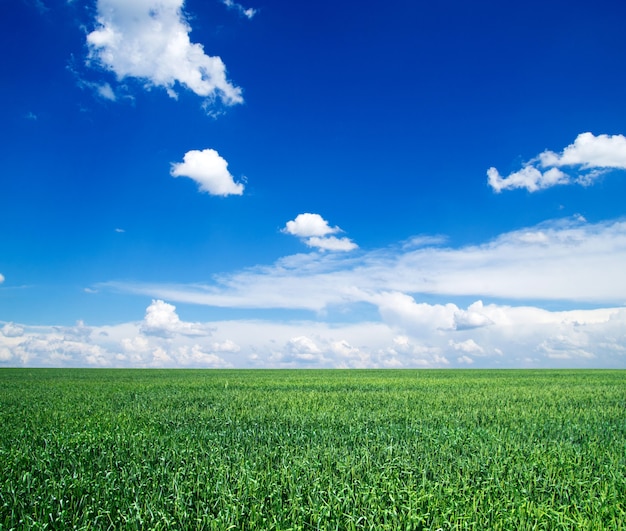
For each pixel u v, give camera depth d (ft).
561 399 71.87
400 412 55.72
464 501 24.71
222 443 38.42
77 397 74.79
